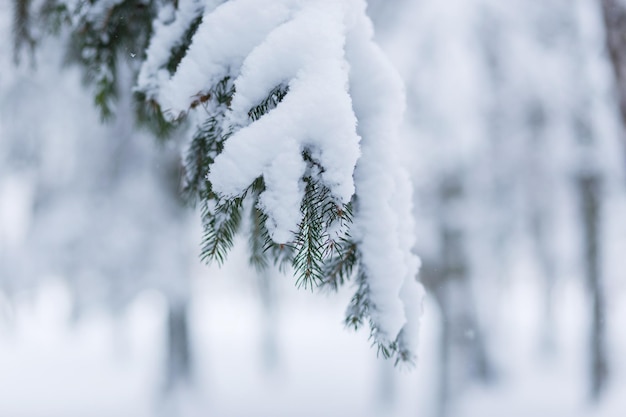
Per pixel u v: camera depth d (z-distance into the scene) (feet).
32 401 35.78
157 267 28.09
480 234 27.94
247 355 50.42
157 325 66.03
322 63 4.34
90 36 6.48
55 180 28.73
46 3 7.32
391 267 5.09
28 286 27.66
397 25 24.39
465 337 28.55
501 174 26.66
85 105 23.97
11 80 20.38
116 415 32.19
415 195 26.37
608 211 28.60
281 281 42.91
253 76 4.39
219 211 4.67
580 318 59.11
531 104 25.43
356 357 50.29
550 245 37.65
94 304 28.14
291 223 4.11
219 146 5.04
